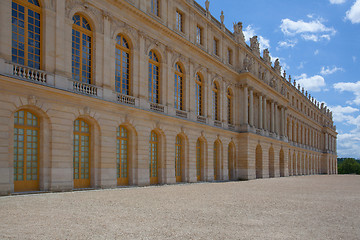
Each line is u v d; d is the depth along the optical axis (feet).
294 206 53.21
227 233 31.89
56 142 72.43
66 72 76.69
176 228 33.63
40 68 72.54
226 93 158.20
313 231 33.88
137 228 33.22
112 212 42.39
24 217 37.47
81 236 29.43
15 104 65.16
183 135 122.52
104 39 88.28
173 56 118.52
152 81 109.19
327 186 111.34
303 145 300.61
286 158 231.30
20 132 67.72
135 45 100.01
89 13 84.48
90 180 83.41
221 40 155.12
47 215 39.11
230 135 157.69
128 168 96.73
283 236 31.19
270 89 202.39
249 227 35.01
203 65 137.80
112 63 90.68
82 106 79.61
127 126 96.02
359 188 103.30
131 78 98.73
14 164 66.18
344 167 561.02
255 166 177.06
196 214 42.37
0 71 62.64
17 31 68.44
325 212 47.32
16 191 66.28
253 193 75.97
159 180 109.60
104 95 86.63
